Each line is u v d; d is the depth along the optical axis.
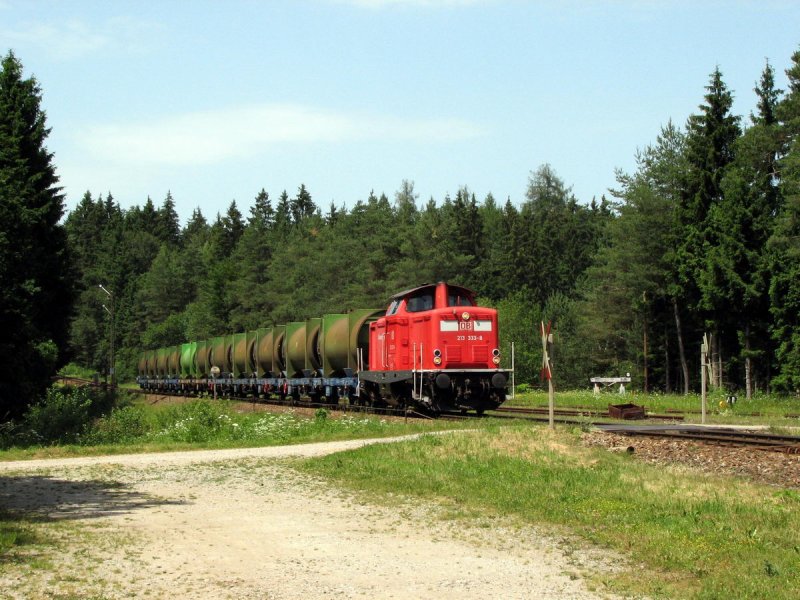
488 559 10.12
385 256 84.25
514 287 104.38
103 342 144.00
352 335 36.72
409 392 30.86
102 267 166.00
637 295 61.22
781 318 49.69
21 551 10.52
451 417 29.03
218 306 120.50
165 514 13.23
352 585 8.95
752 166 53.25
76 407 37.97
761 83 55.62
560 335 70.31
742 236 51.81
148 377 91.56
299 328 45.47
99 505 14.12
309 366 42.03
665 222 59.78
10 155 47.16
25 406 23.05
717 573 9.20
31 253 39.22
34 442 29.41
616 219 63.47
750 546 10.27
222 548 10.75
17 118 49.91
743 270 52.09
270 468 18.81
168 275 149.88
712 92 57.16
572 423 23.83
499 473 16.39
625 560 10.03
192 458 20.84
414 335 29.41
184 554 10.40
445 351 28.05
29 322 22.59
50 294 47.94
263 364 52.12
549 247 114.25
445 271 77.75
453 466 17.23
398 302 31.12
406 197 122.50
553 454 18.27
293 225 188.75
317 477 17.23
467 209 117.56
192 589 8.80
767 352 53.84
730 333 56.31
